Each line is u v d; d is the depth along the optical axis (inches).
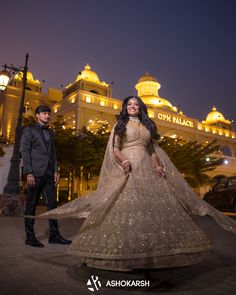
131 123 106.7
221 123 2268.7
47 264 107.0
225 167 1336.1
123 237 81.0
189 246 83.2
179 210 92.6
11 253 126.8
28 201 151.2
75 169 797.2
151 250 78.5
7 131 1722.4
